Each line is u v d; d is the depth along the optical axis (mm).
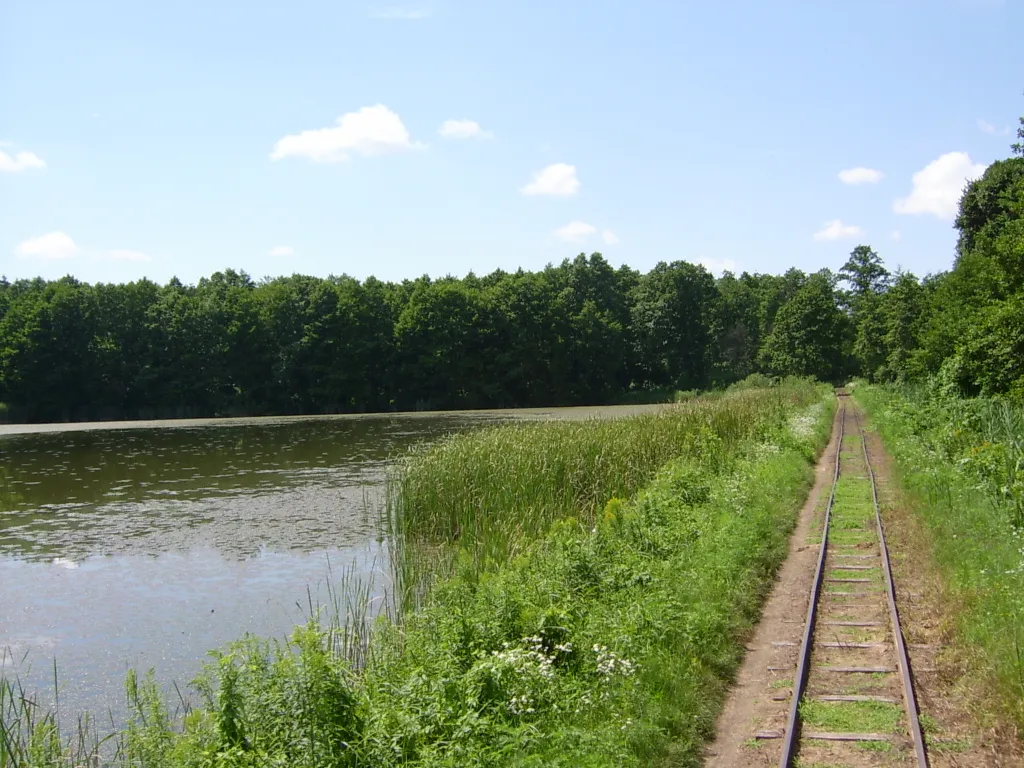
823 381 83562
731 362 102438
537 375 85812
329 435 45344
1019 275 26000
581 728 6840
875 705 7574
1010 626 8156
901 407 33188
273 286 80000
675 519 14164
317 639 7434
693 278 93000
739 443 24234
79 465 32281
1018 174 36656
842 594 11164
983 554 10695
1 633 12422
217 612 13273
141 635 12258
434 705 6891
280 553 17250
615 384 91500
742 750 6902
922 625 9656
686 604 9695
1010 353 25016
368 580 15031
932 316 41750
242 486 26281
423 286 84625
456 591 10031
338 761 6172
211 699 7734
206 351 74750
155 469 30828
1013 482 14250
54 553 17484
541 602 9547
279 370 74312
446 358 79000
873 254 112562
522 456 20641
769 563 12555
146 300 75938
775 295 113812
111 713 9562
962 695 7633
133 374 72625
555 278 97625
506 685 7441
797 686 7855
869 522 15727
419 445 35375
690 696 7559
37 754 7602
